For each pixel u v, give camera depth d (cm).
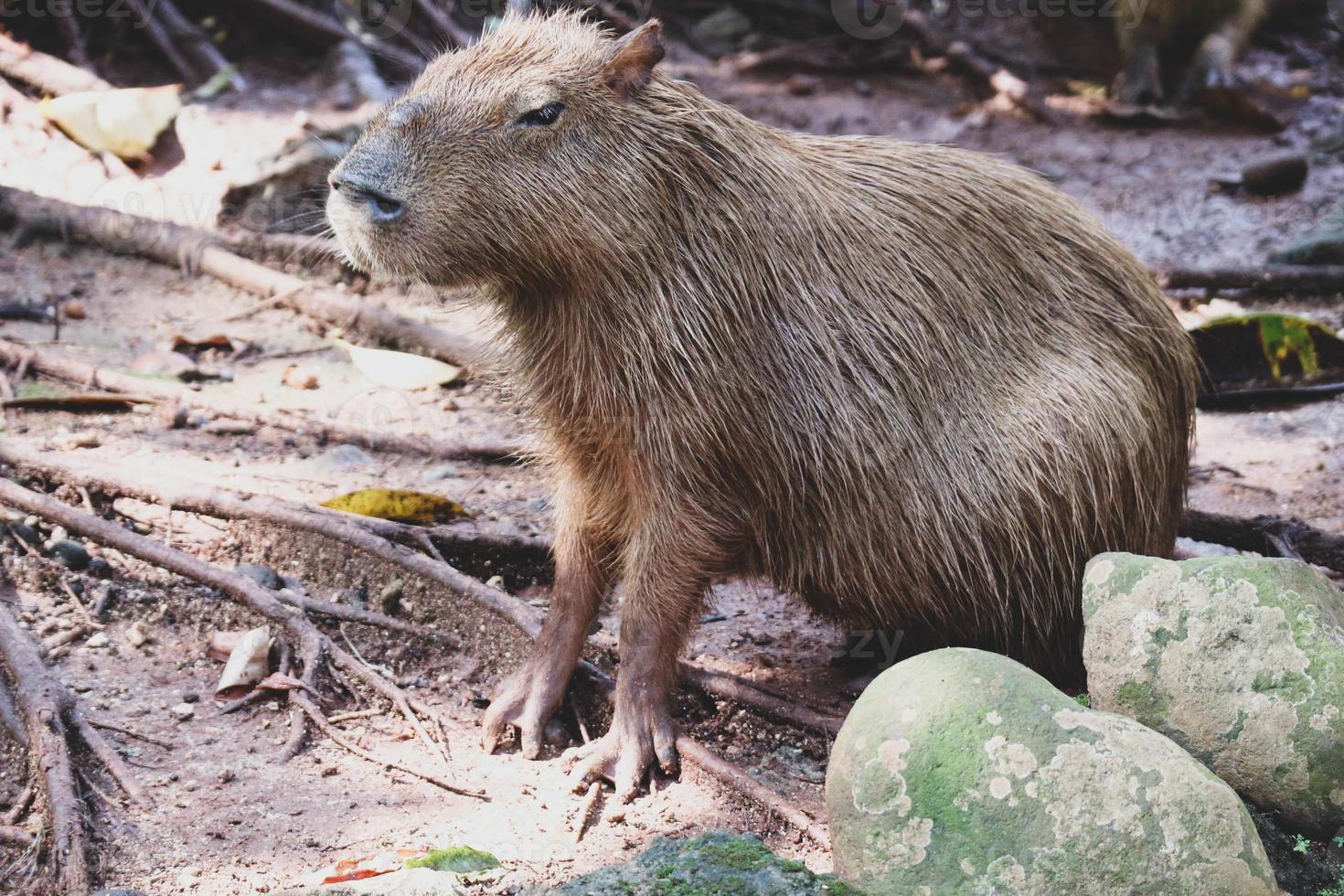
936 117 1275
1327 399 830
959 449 509
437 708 529
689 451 482
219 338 808
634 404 480
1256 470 749
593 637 567
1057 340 531
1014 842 382
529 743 502
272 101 1072
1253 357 830
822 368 491
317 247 897
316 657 529
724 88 1302
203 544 604
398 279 474
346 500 630
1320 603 438
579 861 439
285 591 574
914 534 509
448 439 725
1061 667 556
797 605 626
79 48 1077
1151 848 379
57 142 971
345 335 841
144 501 611
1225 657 432
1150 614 442
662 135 472
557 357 493
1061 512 519
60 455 624
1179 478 578
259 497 608
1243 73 1345
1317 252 977
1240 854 382
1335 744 420
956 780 390
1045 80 1373
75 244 891
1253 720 427
